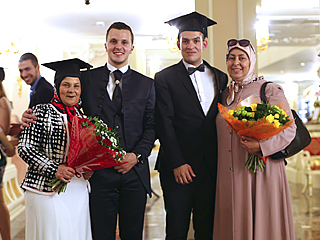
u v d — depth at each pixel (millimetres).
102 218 2092
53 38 6176
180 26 2320
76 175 1894
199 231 2385
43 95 2754
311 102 8375
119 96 2172
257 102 2047
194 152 2305
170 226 2299
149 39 6414
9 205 3881
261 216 2020
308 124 6320
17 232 3416
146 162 2236
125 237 2178
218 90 2344
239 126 1939
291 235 2062
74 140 1806
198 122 2277
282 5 5895
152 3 5008
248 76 2199
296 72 9273
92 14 5402
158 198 5004
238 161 2117
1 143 2887
